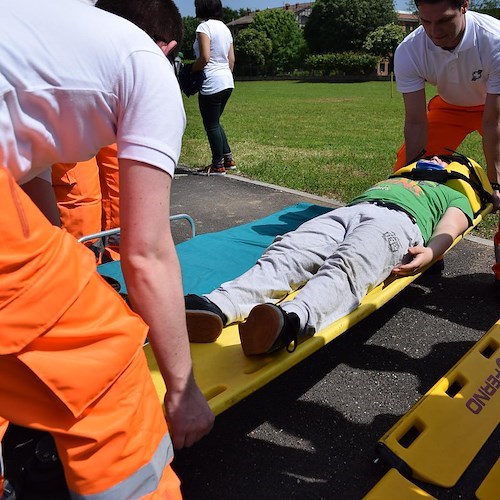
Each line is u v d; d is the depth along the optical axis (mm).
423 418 2312
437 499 2041
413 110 3840
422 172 3516
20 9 1186
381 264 2682
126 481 1343
